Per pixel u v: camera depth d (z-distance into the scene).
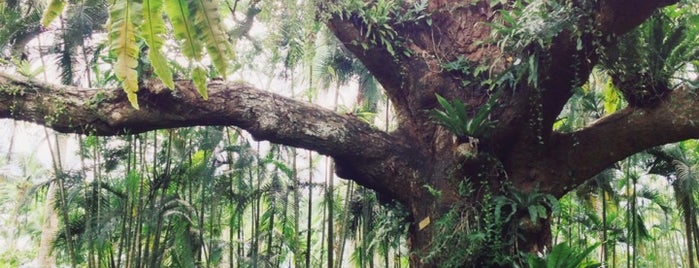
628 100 4.02
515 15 3.79
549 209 4.08
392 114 6.66
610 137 4.08
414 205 4.45
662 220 8.76
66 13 4.09
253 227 5.53
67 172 4.66
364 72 5.88
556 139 4.21
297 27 3.07
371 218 5.74
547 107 3.86
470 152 3.94
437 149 4.39
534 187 4.13
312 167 5.73
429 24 4.60
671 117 3.79
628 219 6.20
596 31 3.37
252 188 5.33
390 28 4.46
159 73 1.47
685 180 5.37
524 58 3.63
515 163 4.20
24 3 4.25
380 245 5.61
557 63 3.57
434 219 4.20
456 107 3.81
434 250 3.96
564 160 4.18
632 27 3.44
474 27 4.54
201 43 1.46
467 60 4.44
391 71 4.66
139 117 3.62
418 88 4.54
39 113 3.48
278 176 5.48
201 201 5.39
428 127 4.52
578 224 6.99
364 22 4.46
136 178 4.80
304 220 7.92
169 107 3.70
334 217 6.72
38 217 9.05
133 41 1.40
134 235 4.73
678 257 10.18
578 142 4.16
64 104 3.53
